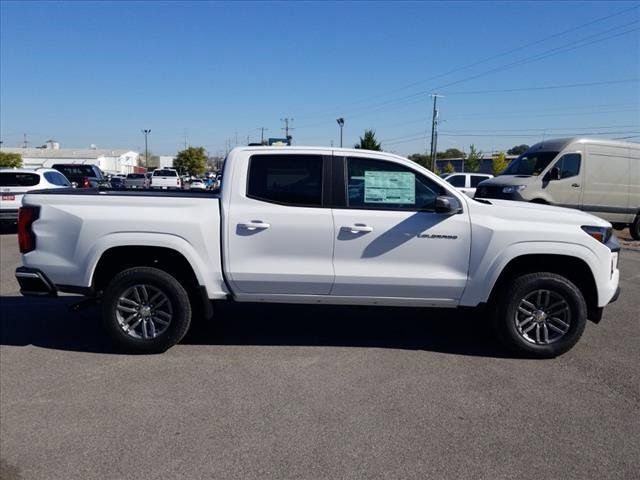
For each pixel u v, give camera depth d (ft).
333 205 17.66
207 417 13.61
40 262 17.60
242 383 15.67
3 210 47.29
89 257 17.31
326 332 20.51
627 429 13.16
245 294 17.87
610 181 48.39
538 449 12.22
